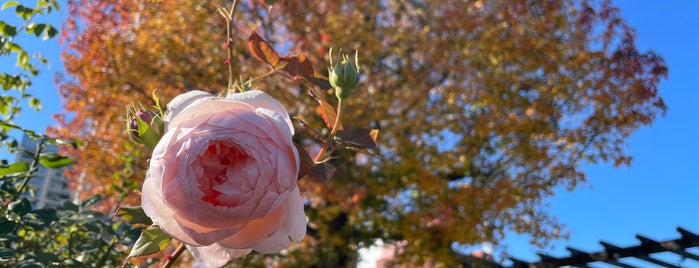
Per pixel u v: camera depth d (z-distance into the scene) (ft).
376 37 23.18
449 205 21.65
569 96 23.24
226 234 1.96
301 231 2.08
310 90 3.05
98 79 19.40
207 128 1.98
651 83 22.70
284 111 2.15
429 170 21.81
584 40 24.18
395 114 22.03
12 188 5.80
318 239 22.70
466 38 23.08
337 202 21.95
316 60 20.83
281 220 2.04
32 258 5.42
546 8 23.50
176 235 1.96
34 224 5.75
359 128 2.76
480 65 23.03
